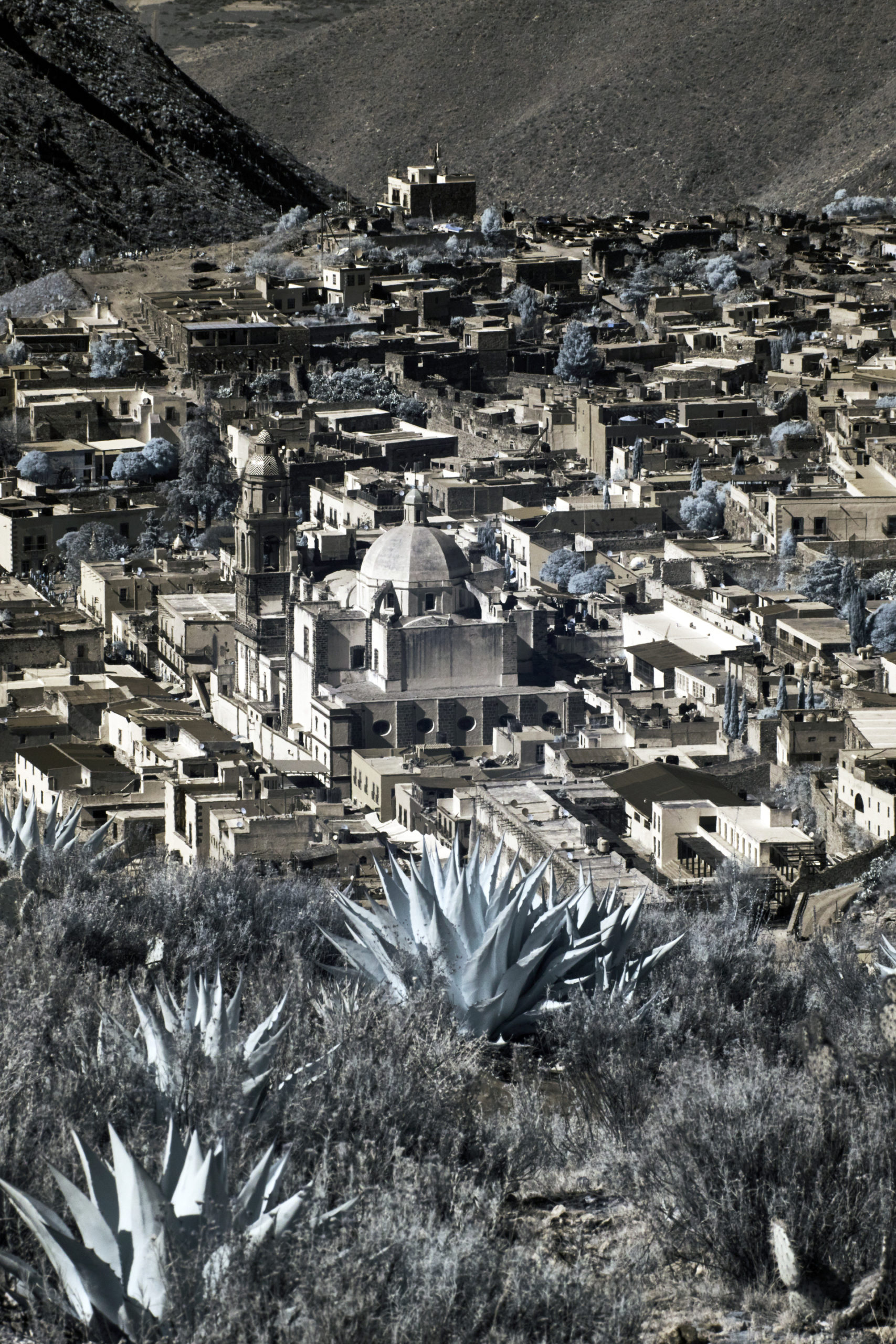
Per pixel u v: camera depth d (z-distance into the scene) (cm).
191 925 7681
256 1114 4978
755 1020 6531
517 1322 4012
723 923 8625
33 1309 4022
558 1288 4084
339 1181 4575
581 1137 5469
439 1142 5050
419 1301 3938
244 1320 3866
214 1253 4028
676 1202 4650
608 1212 4909
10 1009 5500
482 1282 4038
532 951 6688
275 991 6450
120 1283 4050
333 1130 4906
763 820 18962
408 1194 4366
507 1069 6372
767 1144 4656
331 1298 3878
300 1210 4191
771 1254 4466
